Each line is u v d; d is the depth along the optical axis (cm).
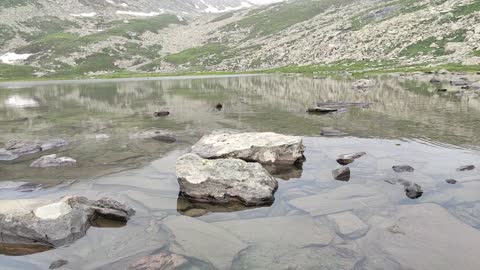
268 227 916
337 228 888
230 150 1512
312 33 17725
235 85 7075
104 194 1195
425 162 1425
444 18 12556
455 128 2075
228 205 1098
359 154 1553
